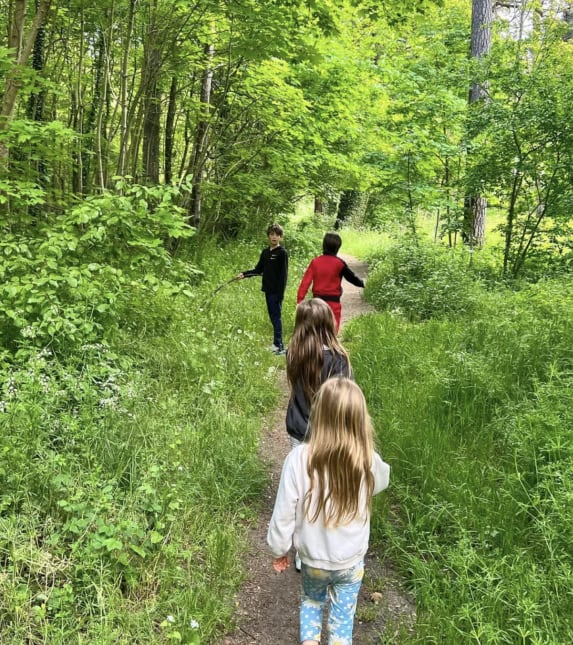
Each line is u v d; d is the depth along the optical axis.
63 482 3.17
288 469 2.33
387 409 5.09
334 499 2.24
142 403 4.59
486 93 11.11
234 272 12.17
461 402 4.99
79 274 4.85
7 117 5.73
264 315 9.14
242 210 15.91
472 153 11.46
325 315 3.19
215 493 3.87
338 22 9.16
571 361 5.19
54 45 9.46
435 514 3.60
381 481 2.44
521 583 2.81
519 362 5.40
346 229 26.09
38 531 2.94
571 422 3.98
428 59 14.35
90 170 9.77
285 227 18.61
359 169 12.92
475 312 8.28
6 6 8.42
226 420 4.90
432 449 4.25
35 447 3.39
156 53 8.50
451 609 2.83
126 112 8.30
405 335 7.26
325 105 11.91
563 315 6.39
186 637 2.62
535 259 10.45
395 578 3.32
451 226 12.39
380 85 12.91
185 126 13.31
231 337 7.29
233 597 3.09
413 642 2.69
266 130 12.59
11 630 2.39
